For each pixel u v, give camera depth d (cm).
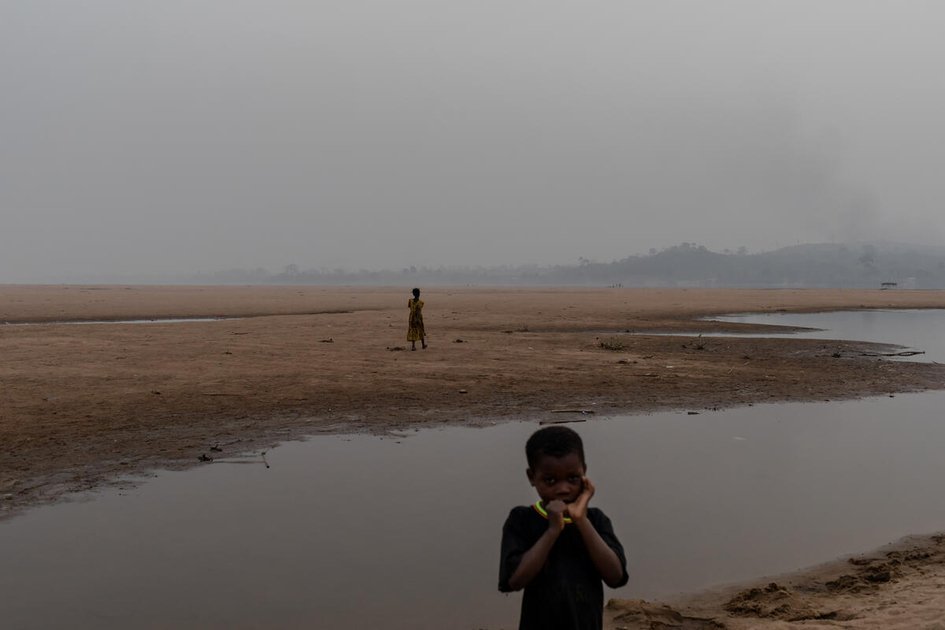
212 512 719
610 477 855
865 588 543
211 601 521
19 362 1803
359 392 1407
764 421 1199
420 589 546
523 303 6288
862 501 772
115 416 1161
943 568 584
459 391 1427
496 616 505
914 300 7794
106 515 708
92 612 503
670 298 7919
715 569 588
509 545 270
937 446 1023
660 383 1577
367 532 667
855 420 1211
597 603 271
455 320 3716
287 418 1170
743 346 2494
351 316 4109
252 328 3072
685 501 768
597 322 3678
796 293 11238
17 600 521
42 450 945
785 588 534
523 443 1021
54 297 6994
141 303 5772
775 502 764
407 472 867
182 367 1731
